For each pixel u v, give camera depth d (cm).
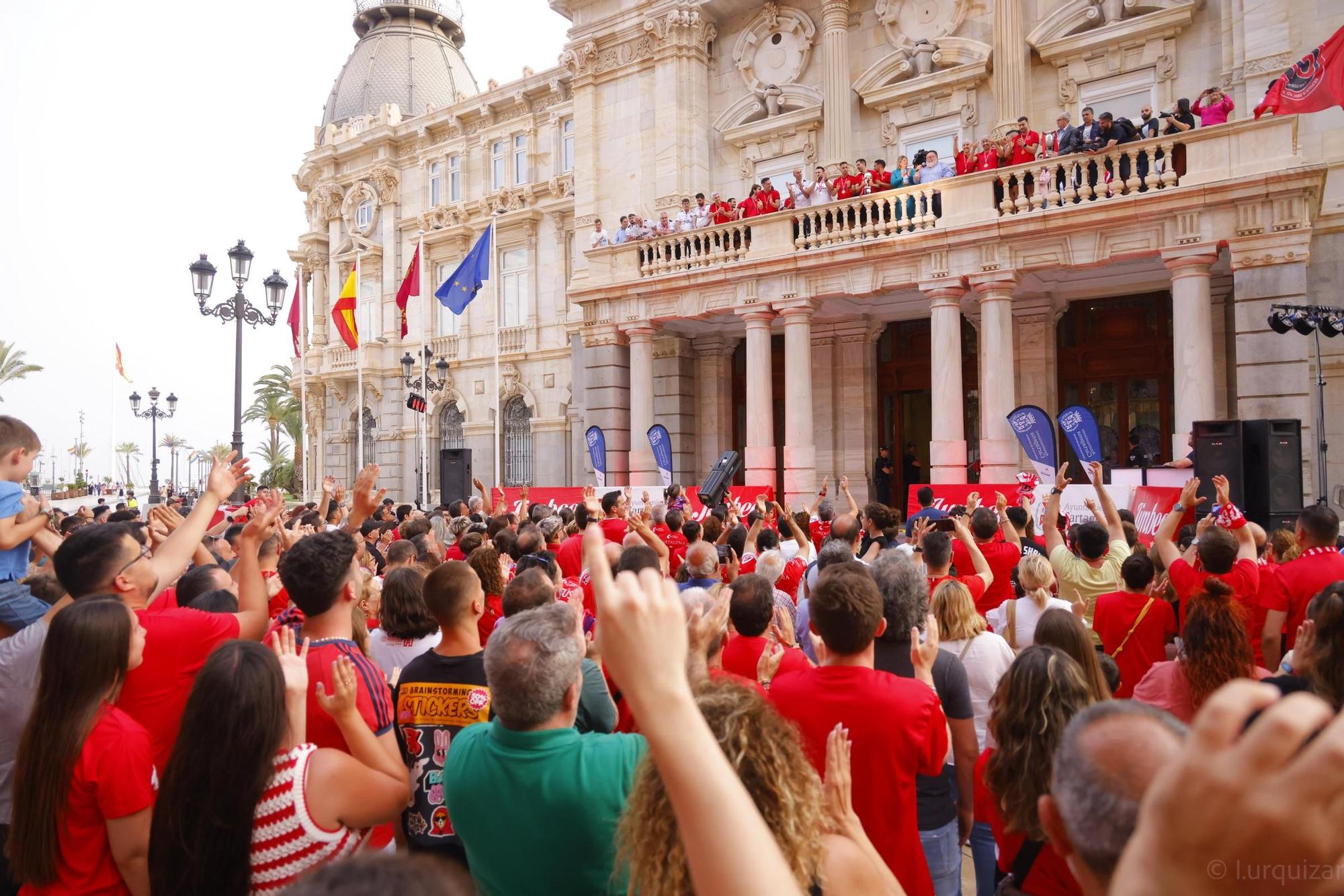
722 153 2323
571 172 2889
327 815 289
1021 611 576
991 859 427
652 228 2062
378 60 3850
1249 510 1038
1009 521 804
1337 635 363
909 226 1684
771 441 1852
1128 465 1762
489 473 3052
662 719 141
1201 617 408
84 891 296
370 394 3434
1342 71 1272
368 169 3406
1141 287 1772
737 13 2289
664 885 199
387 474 3306
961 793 416
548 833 265
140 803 301
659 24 2294
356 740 316
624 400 2128
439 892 127
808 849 206
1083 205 1453
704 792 136
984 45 1914
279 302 1841
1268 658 585
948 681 407
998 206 1606
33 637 392
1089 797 149
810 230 1803
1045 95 1877
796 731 227
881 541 813
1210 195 1350
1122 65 1775
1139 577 553
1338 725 86
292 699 305
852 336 2119
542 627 288
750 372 1864
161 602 540
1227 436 1028
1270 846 83
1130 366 1830
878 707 333
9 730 377
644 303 2023
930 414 2102
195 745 278
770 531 830
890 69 2050
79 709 299
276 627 408
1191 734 93
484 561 595
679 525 965
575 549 855
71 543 411
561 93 2900
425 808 365
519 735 276
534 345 2934
